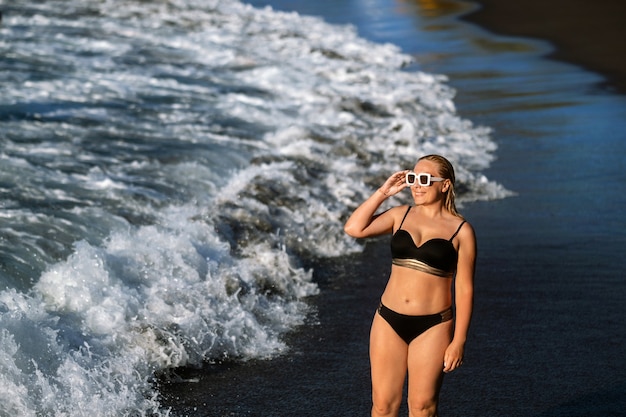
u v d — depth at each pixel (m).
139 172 10.63
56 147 11.24
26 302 6.49
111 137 12.16
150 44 20.64
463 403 6.04
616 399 6.12
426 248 4.88
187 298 7.19
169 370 6.39
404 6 32.34
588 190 11.69
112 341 6.35
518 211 10.86
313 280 8.59
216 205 9.71
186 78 17.31
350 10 31.39
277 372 6.52
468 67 21.14
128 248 7.81
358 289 8.41
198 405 5.96
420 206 5.09
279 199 10.31
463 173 12.24
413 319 4.88
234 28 24.50
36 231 8.18
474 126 15.42
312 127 14.09
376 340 4.98
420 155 13.33
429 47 24.00
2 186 9.37
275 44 22.44
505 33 25.89
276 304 7.78
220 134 13.15
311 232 9.63
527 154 13.60
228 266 8.14
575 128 15.14
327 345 7.05
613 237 9.80
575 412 5.93
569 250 9.37
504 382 6.36
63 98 14.16
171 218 9.13
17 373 5.59
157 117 13.77
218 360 6.66
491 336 7.18
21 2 25.19
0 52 17.47
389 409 5.03
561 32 25.52
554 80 19.36
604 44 23.52
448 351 4.85
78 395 5.66
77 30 21.39
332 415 5.89
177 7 27.69
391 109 16.08
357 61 21.19
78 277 7.02
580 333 7.25
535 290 8.21
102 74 16.55
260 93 16.64
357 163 12.51
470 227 4.95
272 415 5.86
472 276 4.90
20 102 13.41
